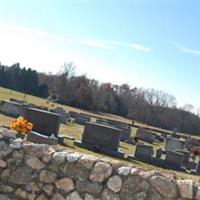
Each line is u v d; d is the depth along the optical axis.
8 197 7.18
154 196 6.13
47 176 6.99
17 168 7.23
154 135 55.88
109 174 6.52
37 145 7.23
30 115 29.23
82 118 50.22
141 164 28.81
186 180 6.11
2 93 73.75
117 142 29.56
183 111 114.56
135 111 113.19
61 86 101.88
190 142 60.84
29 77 107.12
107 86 107.81
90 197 6.59
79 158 6.80
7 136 7.53
